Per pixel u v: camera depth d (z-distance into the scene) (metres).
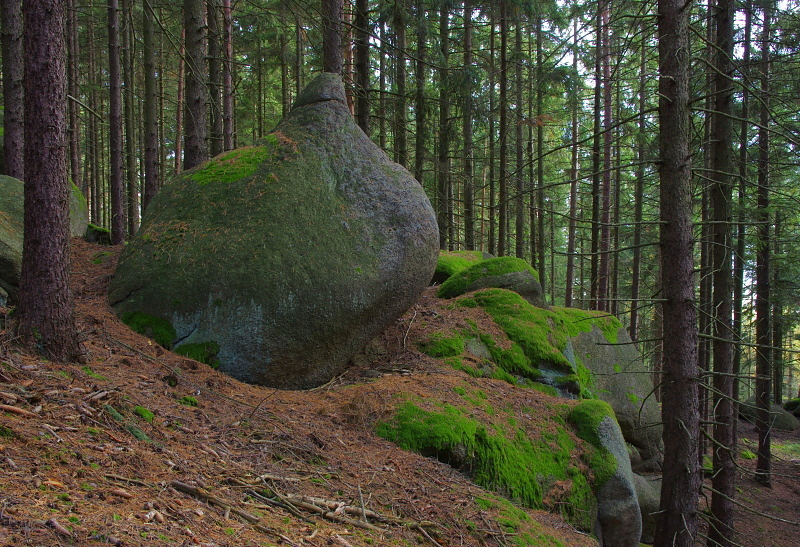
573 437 6.65
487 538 4.29
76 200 10.65
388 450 5.10
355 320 6.52
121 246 9.25
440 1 14.52
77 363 4.43
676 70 5.85
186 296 6.01
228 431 4.34
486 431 5.80
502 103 14.48
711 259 10.95
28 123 4.21
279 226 6.41
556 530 5.32
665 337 6.09
